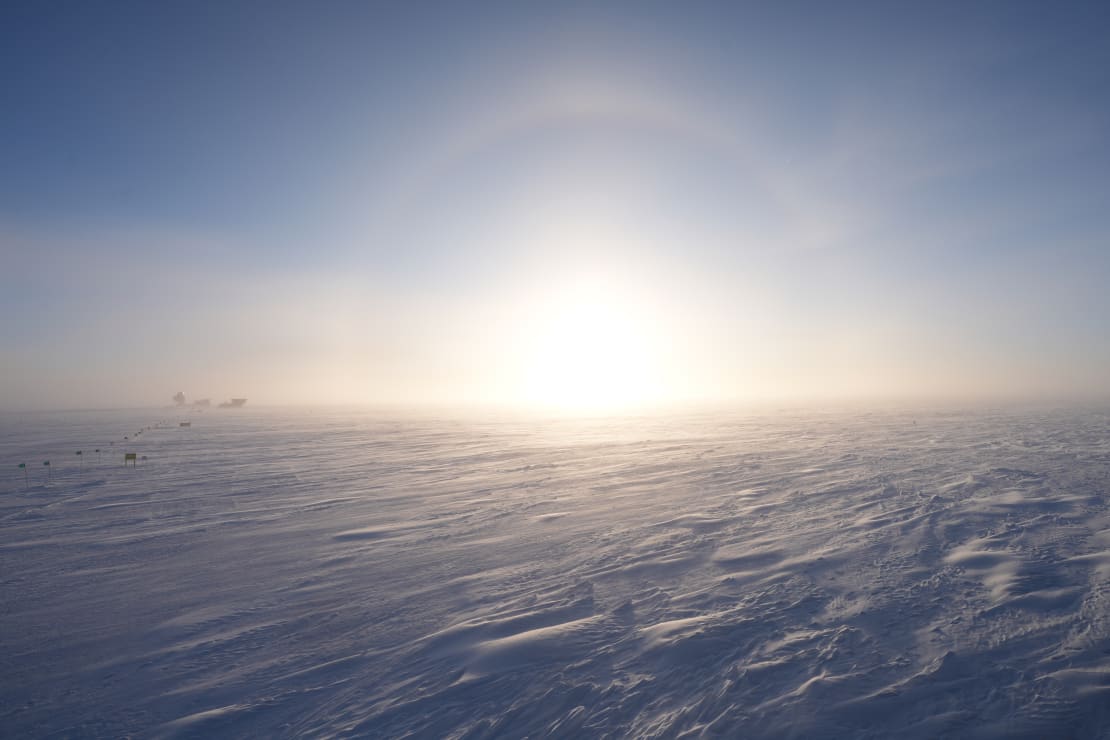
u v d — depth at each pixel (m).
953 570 6.52
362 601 6.13
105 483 15.24
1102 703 3.57
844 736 3.33
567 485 14.21
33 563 7.77
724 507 10.95
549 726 3.57
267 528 9.76
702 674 4.19
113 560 7.89
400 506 11.64
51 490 14.25
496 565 7.41
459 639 5.04
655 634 4.98
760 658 4.42
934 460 17.23
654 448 23.91
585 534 9.02
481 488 13.90
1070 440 23.00
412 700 3.99
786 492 12.40
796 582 6.32
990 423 35.09
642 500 11.94
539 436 32.31
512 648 4.75
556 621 5.39
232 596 6.37
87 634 5.38
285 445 27.69
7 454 24.66
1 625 5.62
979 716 3.50
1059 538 7.80
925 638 4.70
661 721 3.58
